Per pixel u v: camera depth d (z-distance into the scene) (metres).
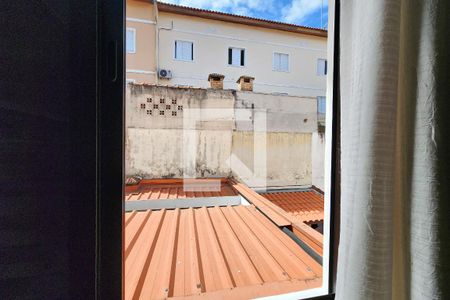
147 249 1.97
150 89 5.64
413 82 0.55
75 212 0.54
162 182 5.66
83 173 0.54
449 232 0.51
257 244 2.10
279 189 6.72
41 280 0.51
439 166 0.51
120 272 0.59
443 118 0.51
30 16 0.48
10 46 0.47
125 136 0.60
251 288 1.29
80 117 0.53
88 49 0.54
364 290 0.54
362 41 0.57
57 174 0.52
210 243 2.15
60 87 0.51
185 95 5.93
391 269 0.54
